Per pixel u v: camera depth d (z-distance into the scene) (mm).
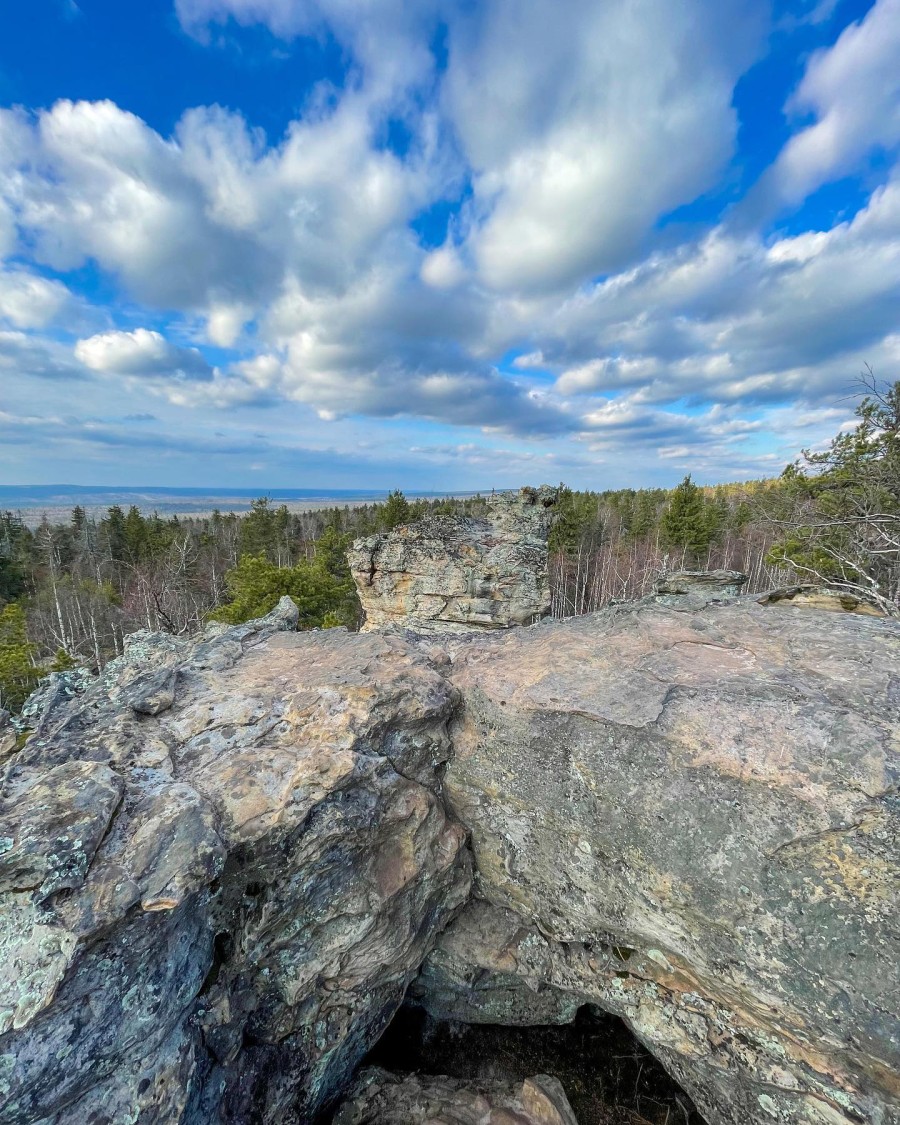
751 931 4312
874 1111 4215
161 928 3846
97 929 3490
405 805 5738
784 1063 4711
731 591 11219
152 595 31016
